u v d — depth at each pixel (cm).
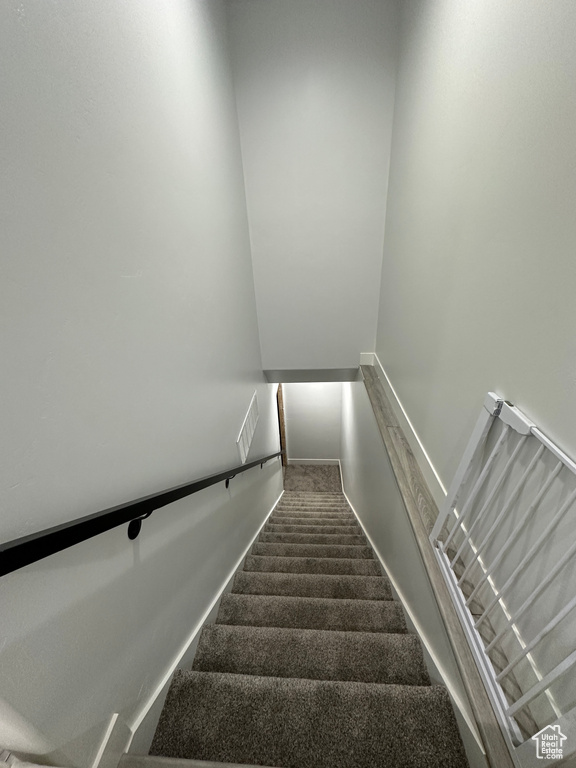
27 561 45
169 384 104
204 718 99
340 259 261
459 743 93
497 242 93
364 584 174
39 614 55
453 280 123
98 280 69
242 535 207
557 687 70
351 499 381
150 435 92
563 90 66
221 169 172
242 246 226
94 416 68
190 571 121
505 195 89
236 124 210
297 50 198
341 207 242
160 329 99
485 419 94
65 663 62
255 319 277
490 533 90
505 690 82
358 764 90
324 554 225
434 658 113
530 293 79
